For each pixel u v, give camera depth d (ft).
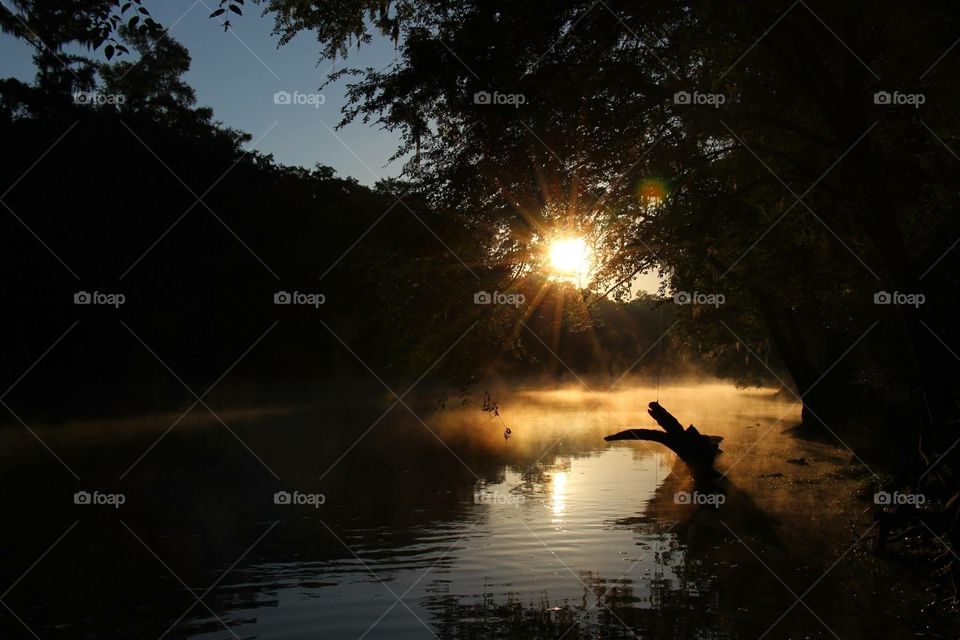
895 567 40.83
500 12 43.21
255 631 32.37
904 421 70.03
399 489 65.36
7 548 46.09
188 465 80.84
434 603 35.58
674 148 45.42
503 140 44.37
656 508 56.75
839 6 42.86
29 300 142.31
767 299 102.37
